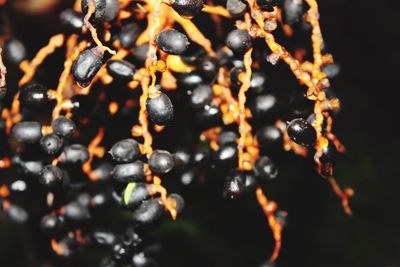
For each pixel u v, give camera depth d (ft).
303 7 1.43
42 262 1.93
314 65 1.35
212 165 1.46
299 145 1.40
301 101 1.40
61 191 1.47
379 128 2.16
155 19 1.30
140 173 1.36
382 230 2.09
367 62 2.06
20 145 1.49
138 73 1.37
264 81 1.40
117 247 1.49
